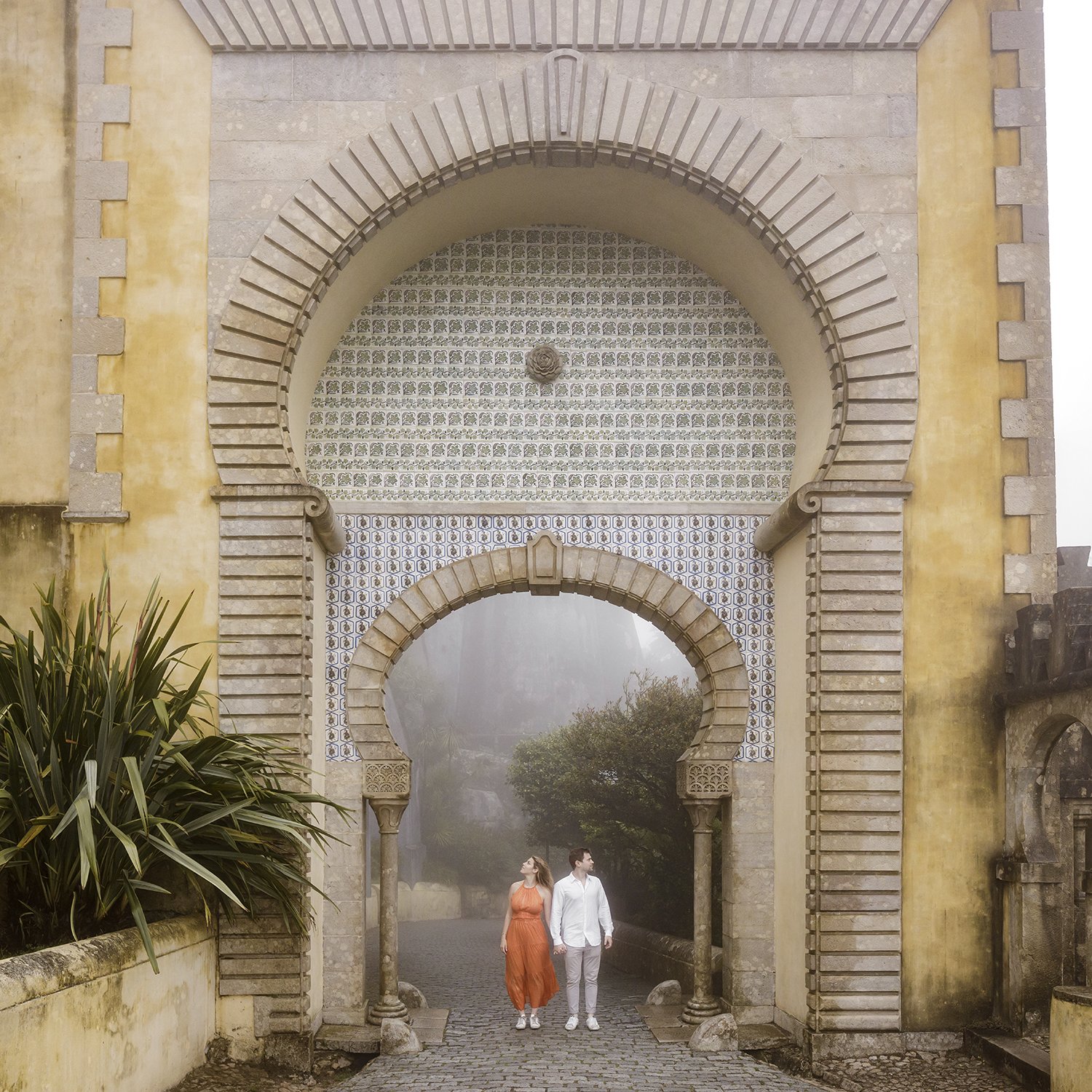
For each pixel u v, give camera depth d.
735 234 10.75
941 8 10.49
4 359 10.40
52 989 6.22
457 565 11.24
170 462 10.12
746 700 11.21
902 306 10.35
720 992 12.39
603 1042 10.28
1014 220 10.44
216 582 10.02
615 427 11.54
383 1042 9.80
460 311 11.60
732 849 11.08
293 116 10.40
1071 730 9.71
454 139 10.32
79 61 10.41
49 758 8.12
